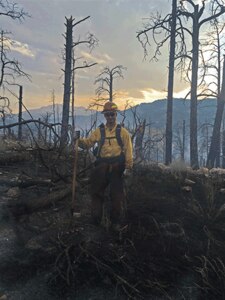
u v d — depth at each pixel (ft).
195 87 63.10
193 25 63.41
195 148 61.21
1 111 82.07
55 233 15.78
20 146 29.09
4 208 17.56
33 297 12.93
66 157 24.17
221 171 25.26
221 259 15.53
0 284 13.30
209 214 18.89
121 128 17.44
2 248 14.92
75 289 13.42
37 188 20.31
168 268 14.80
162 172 23.63
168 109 69.82
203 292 14.06
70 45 71.97
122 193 17.13
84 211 18.22
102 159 17.22
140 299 13.30
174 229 16.99
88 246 14.88
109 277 13.99
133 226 16.99
